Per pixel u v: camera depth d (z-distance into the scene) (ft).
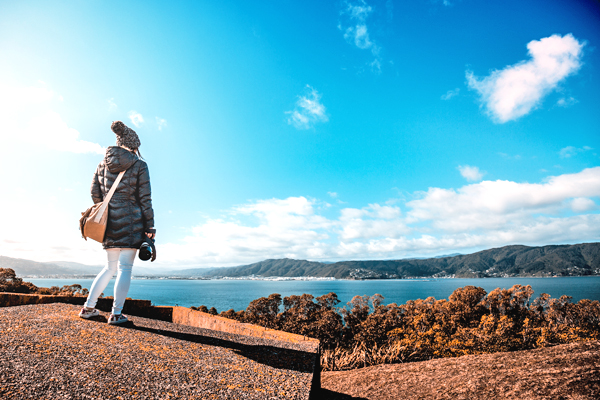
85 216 12.61
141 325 13.12
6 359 7.06
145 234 13.53
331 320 90.94
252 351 11.93
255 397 7.80
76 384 6.60
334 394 14.28
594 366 10.09
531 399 9.20
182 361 9.32
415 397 12.08
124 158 12.88
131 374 7.66
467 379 12.34
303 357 12.11
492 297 85.87
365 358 23.62
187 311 23.35
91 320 12.19
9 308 12.59
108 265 13.09
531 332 56.34
